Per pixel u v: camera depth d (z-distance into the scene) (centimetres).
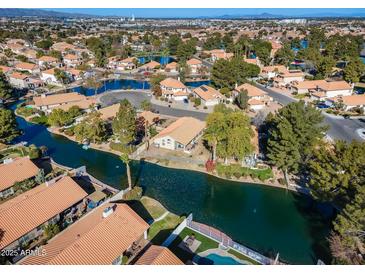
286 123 6247
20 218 4591
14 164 6122
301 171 6525
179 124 8500
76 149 7994
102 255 3991
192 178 6712
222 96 11888
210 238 4809
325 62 14775
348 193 4762
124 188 6300
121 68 17862
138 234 4431
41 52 19638
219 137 6800
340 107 10788
